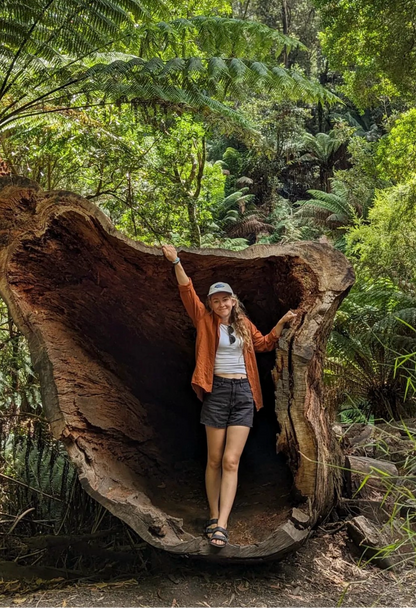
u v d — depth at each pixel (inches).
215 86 240.8
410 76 396.5
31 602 102.7
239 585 110.0
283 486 138.2
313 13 1043.3
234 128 259.8
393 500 139.9
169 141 305.6
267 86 249.3
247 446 162.9
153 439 148.8
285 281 137.8
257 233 751.1
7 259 125.3
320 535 130.1
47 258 131.6
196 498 141.8
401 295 257.4
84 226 127.0
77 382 123.6
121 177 278.8
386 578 113.3
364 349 246.5
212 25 267.3
